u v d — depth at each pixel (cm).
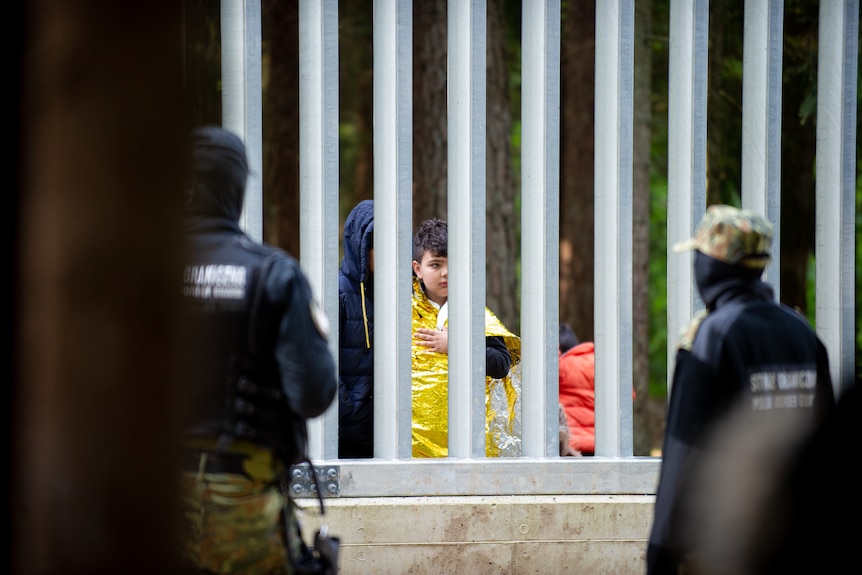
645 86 2852
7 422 627
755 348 1043
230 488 967
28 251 621
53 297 623
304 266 1399
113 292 633
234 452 971
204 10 1839
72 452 632
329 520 1367
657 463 1439
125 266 634
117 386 635
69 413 629
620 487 1436
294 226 2809
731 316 1060
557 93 1425
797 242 2506
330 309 1402
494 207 2719
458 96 1420
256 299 978
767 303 1092
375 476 1394
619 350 1452
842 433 747
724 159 2783
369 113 3238
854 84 1471
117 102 631
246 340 980
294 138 2800
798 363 1059
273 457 994
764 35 1453
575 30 2869
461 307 1430
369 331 1502
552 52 1419
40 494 633
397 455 1412
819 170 1485
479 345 1426
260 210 1383
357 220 1500
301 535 1052
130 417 639
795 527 763
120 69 631
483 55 1414
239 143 1043
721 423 1036
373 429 1459
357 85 3262
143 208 639
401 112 1392
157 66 641
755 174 1471
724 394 1045
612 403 1461
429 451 1540
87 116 625
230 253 996
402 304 1402
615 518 1417
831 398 1099
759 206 1469
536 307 1441
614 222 1447
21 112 618
